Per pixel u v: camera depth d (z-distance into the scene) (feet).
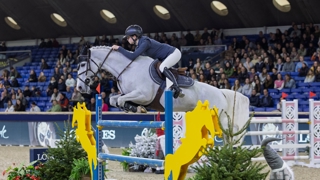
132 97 28.94
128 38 30.04
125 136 54.34
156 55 29.91
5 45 104.42
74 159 26.71
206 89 30.91
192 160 20.10
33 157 28.43
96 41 89.97
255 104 61.57
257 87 63.10
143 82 28.96
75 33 98.43
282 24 82.53
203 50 79.30
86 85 30.76
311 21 79.25
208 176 19.53
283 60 69.92
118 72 29.71
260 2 80.33
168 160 20.68
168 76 28.81
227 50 76.13
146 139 36.63
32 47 100.07
